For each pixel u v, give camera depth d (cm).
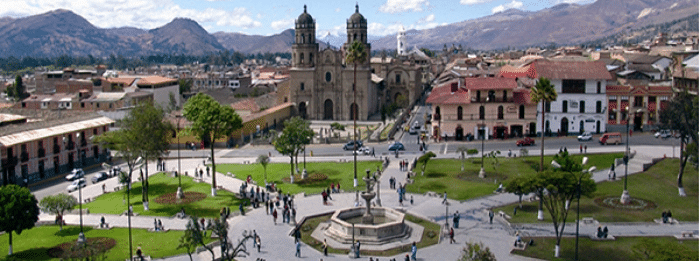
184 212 6166
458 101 10250
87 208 6525
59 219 5741
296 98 14738
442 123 10388
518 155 8700
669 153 7931
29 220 4978
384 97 16888
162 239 5356
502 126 10269
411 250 4809
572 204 5994
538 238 5003
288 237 5294
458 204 6250
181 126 10575
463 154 7969
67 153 9012
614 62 13562
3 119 9031
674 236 4894
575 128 10300
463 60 18762
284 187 7400
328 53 14425
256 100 15188
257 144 10994
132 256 4784
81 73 18712
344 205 6400
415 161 8344
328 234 5300
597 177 7094
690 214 5553
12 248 5044
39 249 5084
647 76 12269
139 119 7075
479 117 10294
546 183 4653
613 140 9106
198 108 7256
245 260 4694
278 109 13525
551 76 10194
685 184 6538
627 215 5575
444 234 5191
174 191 7425
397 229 5178
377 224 5469
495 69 15500
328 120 14700
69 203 5625
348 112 14525
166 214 6278
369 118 14875
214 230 4328
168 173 8588
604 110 10181
